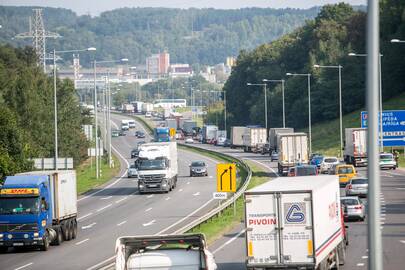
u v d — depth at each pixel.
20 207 97.44
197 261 53.88
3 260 92.12
